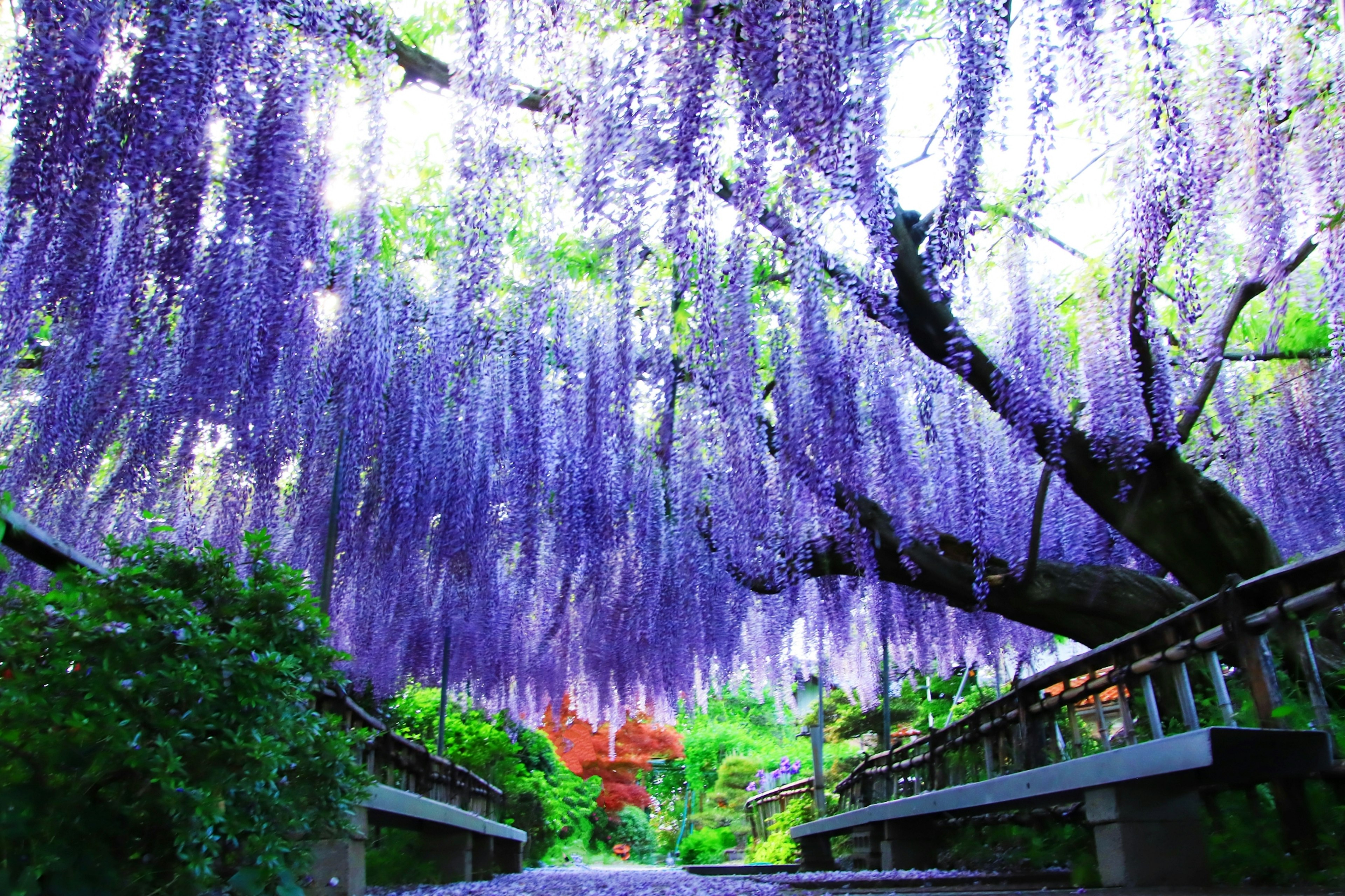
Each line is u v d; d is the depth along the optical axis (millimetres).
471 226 3502
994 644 6215
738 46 2625
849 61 2688
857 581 5754
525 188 3711
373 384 4637
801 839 7195
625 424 5004
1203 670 3746
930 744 5102
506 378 5258
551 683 6664
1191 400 4359
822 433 4160
